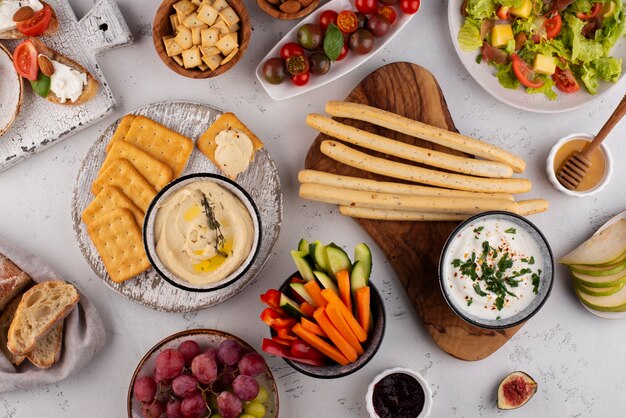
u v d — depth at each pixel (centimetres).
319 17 94
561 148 97
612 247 95
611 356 98
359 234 97
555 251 98
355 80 98
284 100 98
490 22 96
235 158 93
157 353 92
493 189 93
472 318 89
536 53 96
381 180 94
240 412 88
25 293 91
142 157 93
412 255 95
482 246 89
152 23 98
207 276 89
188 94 98
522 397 95
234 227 89
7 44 96
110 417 96
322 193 92
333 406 96
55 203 98
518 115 99
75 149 98
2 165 96
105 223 93
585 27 96
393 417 92
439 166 93
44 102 95
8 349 94
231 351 89
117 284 94
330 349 84
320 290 85
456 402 96
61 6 95
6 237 97
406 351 96
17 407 96
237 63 98
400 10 95
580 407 97
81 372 96
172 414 89
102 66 98
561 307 98
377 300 86
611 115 94
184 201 89
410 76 95
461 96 99
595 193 96
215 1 90
